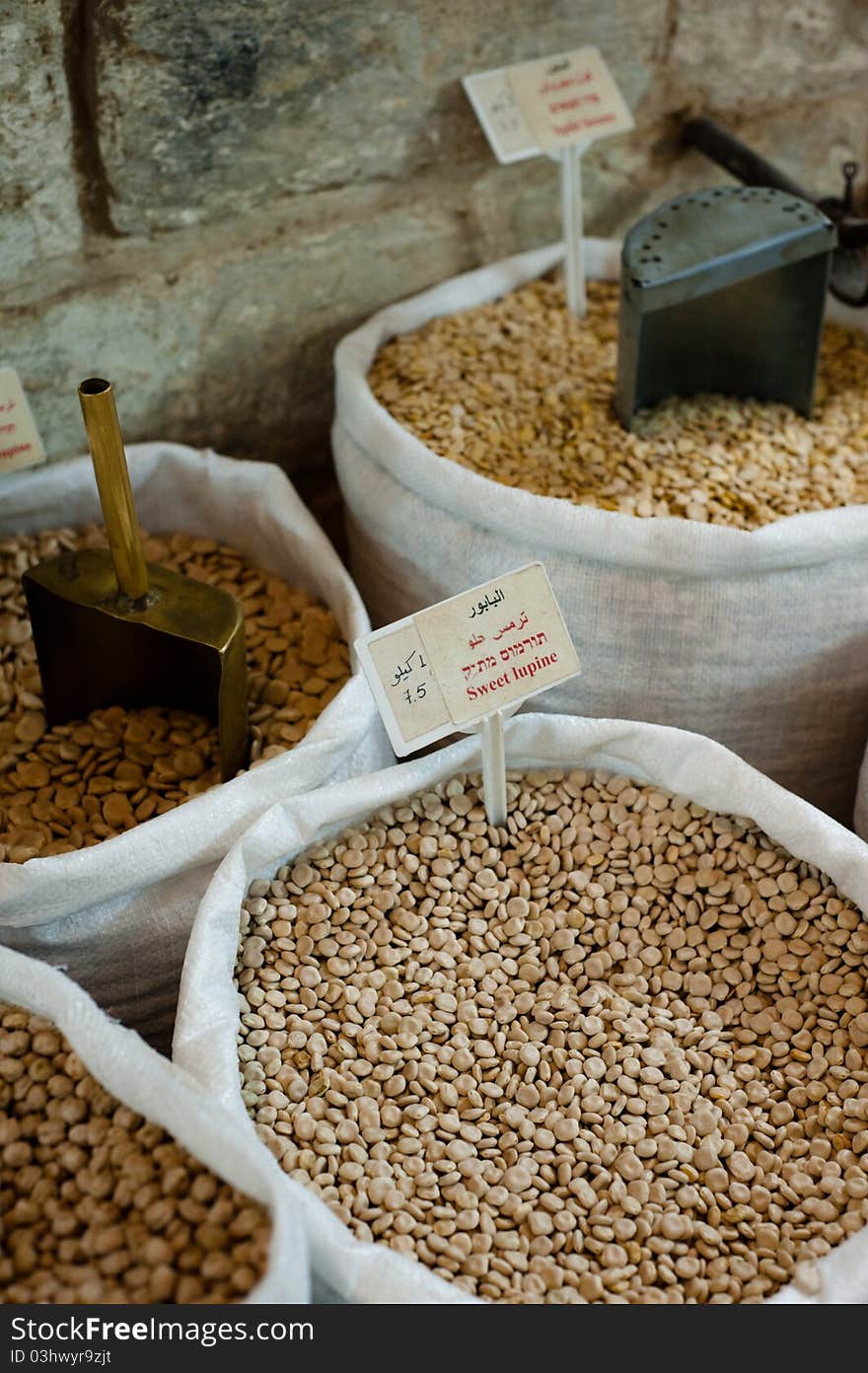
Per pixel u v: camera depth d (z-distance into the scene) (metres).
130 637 1.44
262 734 1.51
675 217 1.69
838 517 1.53
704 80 1.99
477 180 1.91
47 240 1.63
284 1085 1.24
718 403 1.80
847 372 1.89
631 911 1.39
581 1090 1.26
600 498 1.60
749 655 1.57
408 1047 1.28
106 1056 1.10
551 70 1.82
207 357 1.84
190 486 1.76
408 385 1.77
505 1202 1.18
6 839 1.41
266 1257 0.97
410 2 1.68
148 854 1.31
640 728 1.43
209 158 1.67
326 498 2.11
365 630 1.56
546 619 1.32
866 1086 1.25
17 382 1.58
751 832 1.41
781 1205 1.18
